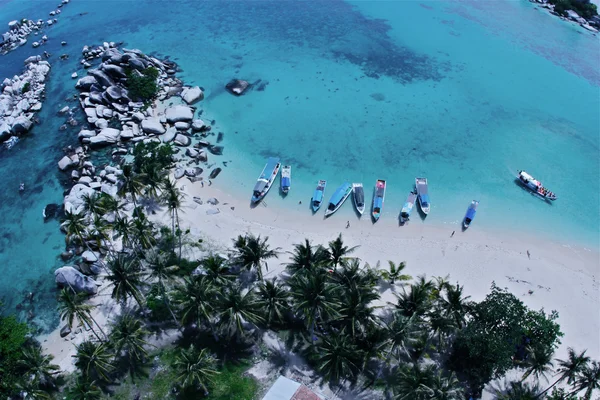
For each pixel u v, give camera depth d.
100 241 62.03
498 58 119.25
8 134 86.94
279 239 68.88
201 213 72.19
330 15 138.50
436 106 99.81
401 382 46.06
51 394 49.12
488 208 76.00
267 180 76.75
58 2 149.38
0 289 61.81
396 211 74.75
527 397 48.88
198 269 61.59
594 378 44.38
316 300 46.94
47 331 56.28
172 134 85.94
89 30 129.00
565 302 62.16
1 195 75.94
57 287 61.34
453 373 45.56
